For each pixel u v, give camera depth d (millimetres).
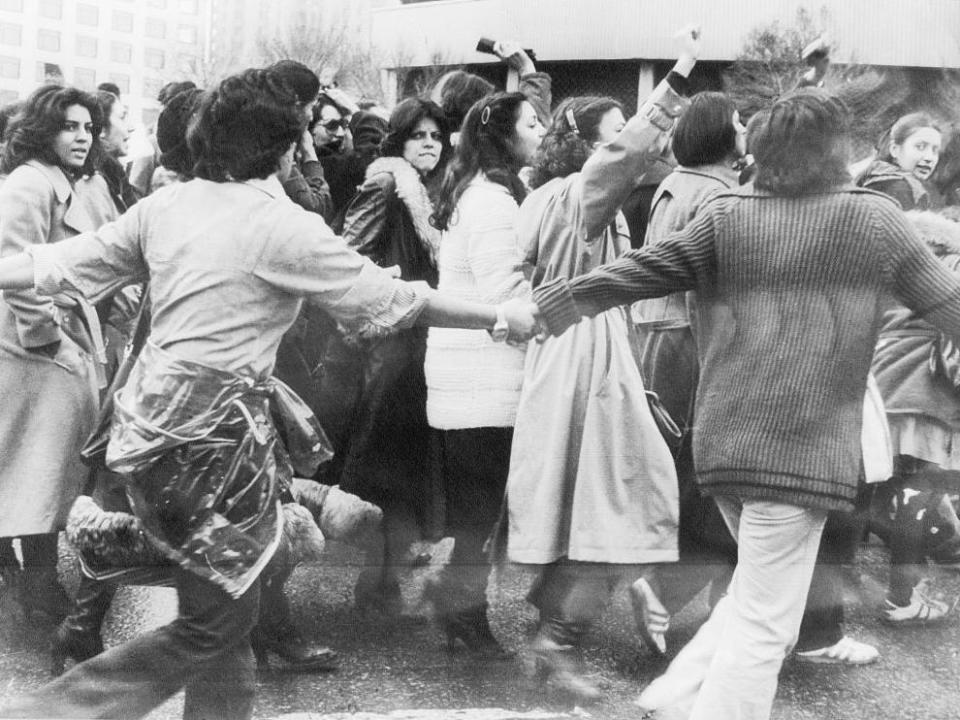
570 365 3061
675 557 3086
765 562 2629
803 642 3404
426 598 3309
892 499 3705
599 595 3145
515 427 3104
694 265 2684
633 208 3281
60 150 3219
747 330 2625
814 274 2574
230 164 2496
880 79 3268
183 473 2451
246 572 2469
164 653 2512
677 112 2986
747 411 2609
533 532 3072
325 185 3266
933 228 3326
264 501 2498
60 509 3326
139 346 2770
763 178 2633
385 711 3025
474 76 3283
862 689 3268
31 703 2523
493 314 2682
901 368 3580
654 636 3281
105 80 3260
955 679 3342
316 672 3205
